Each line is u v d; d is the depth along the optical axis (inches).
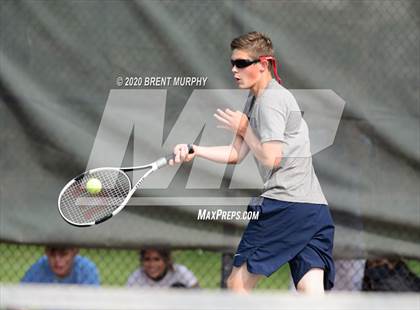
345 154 642.8
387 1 641.6
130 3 637.9
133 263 786.2
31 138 641.6
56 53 639.1
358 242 645.3
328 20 639.8
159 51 639.1
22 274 749.9
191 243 643.5
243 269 574.9
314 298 330.6
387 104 642.8
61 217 641.0
